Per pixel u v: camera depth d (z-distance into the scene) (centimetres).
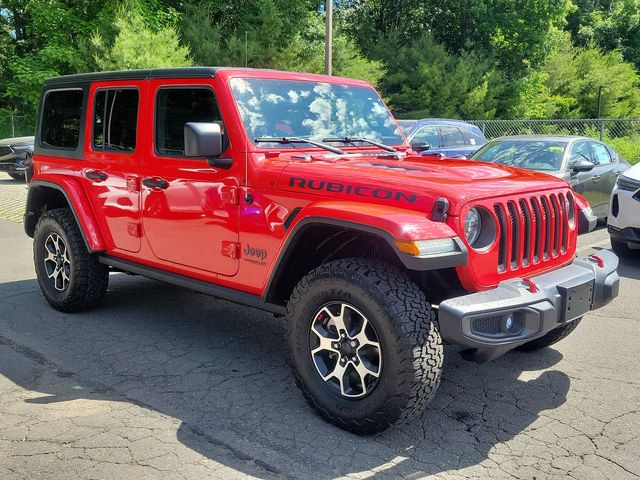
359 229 325
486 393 404
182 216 436
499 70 3023
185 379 420
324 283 341
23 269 730
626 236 747
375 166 387
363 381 336
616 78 3456
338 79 480
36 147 583
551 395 401
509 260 353
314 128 437
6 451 324
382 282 324
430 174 365
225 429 351
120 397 392
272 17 2283
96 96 507
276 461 318
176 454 323
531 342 466
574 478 305
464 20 3119
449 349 484
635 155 1922
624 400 394
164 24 2223
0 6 2683
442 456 325
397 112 2769
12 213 1162
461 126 1272
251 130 401
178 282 451
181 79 433
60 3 2291
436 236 313
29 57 2253
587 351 481
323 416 356
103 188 502
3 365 441
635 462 320
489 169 397
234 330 521
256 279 396
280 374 431
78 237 531
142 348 477
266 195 383
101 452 324
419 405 324
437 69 2688
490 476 306
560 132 2202
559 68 3347
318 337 355
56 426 352
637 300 621
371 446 333
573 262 397
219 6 2400
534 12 3061
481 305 317
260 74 431
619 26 4188
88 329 519
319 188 362
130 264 493
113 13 2130
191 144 369
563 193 396
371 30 3023
